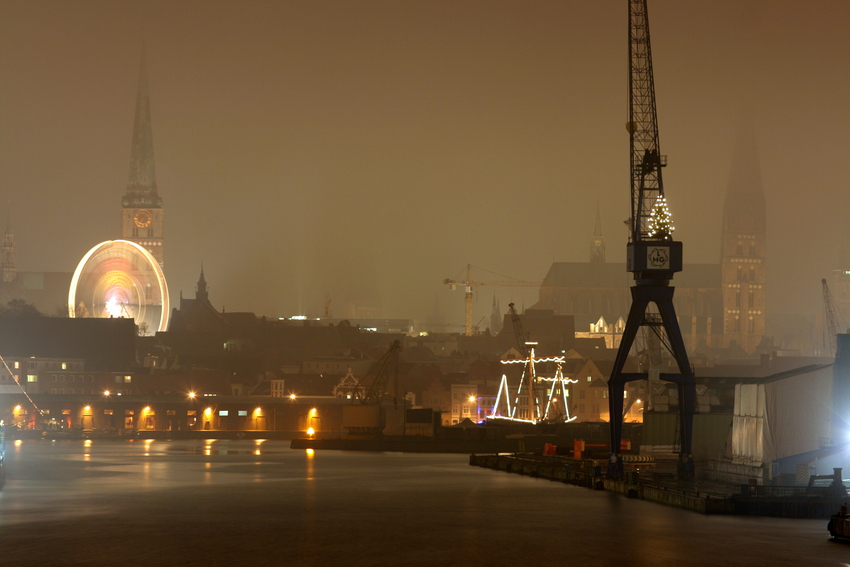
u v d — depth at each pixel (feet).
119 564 222.69
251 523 287.48
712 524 275.39
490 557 232.53
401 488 393.29
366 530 273.54
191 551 239.30
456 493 371.97
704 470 386.52
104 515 304.09
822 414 321.52
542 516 299.17
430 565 223.10
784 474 311.27
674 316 342.64
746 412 336.49
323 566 221.46
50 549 241.55
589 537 257.75
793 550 237.25
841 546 241.76
